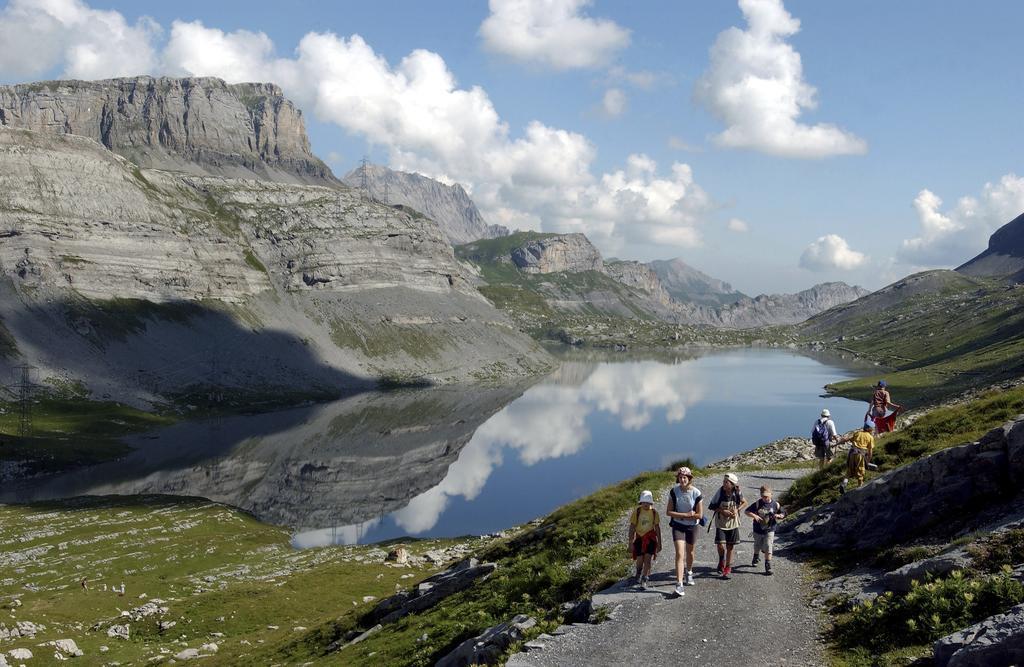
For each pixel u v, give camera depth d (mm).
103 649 48125
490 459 154375
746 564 24359
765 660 16594
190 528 102188
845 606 19094
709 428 182500
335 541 100438
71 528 99375
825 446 36781
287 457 161375
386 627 32594
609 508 34594
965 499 21547
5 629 49906
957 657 13172
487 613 26188
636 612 20234
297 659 35281
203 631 52156
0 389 196875
